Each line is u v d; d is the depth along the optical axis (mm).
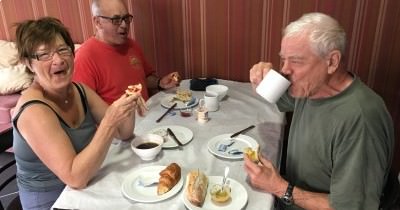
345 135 1019
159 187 1060
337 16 2062
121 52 2080
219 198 1005
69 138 1235
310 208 1050
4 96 2742
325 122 1085
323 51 1008
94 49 1976
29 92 1210
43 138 1118
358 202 986
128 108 1162
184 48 2449
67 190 1104
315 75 1054
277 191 1061
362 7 2002
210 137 1442
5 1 2758
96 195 1074
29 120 1133
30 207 1327
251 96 1932
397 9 1943
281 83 1157
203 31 2352
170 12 2363
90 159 1096
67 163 1094
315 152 1133
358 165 982
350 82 1077
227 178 1130
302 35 1021
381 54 2072
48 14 2686
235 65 2387
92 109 1438
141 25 2461
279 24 2182
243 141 1385
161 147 1295
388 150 1048
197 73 2504
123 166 1222
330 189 1057
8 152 2734
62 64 1196
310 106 1152
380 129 1001
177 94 1903
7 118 2600
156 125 1567
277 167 1249
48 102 1223
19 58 1221
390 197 1084
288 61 1080
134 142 1311
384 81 2131
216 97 1720
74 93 1370
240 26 2262
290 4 2113
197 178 1058
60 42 1198
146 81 2240
